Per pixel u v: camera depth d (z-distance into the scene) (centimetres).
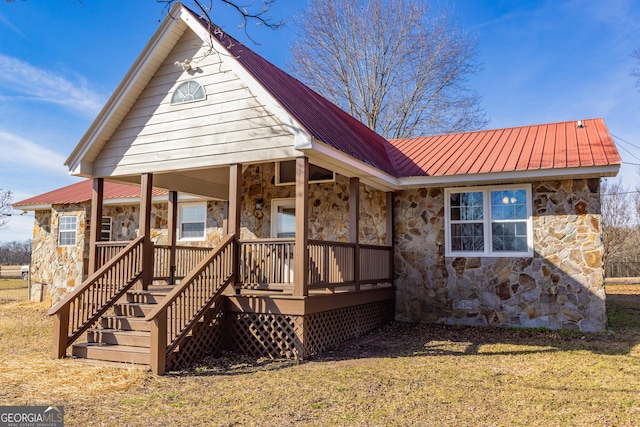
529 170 927
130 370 628
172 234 972
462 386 559
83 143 891
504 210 1030
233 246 770
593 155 930
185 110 833
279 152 741
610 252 2444
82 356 700
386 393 530
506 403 495
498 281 1023
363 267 946
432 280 1078
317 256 770
